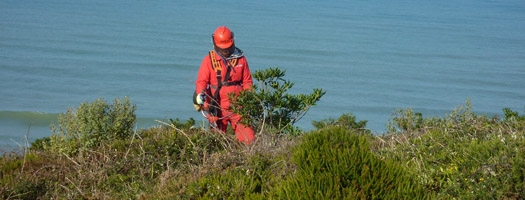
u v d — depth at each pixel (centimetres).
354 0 11912
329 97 3972
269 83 1086
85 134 1063
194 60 5219
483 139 907
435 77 4806
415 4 11625
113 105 1112
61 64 4766
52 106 3497
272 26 7669
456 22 9012
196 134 1036
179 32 7025
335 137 662
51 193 834
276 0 11394
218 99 1069
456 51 6209
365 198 577
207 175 791
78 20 7725
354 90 4231
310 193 592
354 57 5606
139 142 1027
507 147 773
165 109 3516
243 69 1070
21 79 4172
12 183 841
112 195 820
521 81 4744
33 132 2889
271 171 786
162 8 9731
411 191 597
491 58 5853
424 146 875
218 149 987
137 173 887
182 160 926
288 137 972
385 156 833
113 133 1080
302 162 647
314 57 5512
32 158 994
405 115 1252
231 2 10994
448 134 956
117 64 4859
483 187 686
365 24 8244
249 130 1044
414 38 7088
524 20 9681
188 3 10669
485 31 8056
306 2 11181
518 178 679
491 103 3984
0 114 3138
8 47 5444
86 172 894
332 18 8806
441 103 3950
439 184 730
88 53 5331
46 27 6912
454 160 787
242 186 736
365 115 3556
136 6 9850
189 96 3931
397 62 5462
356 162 606
